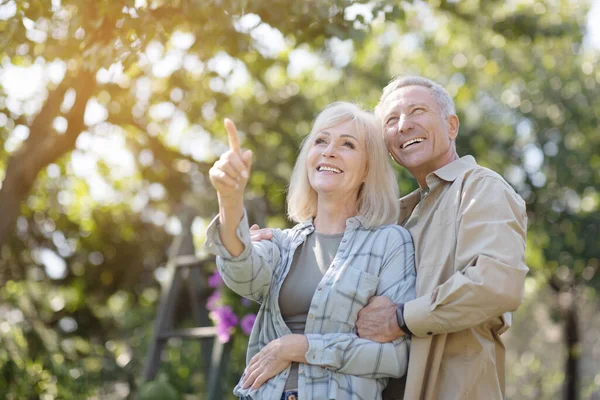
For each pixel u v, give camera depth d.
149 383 6.80
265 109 9.62
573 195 12.34
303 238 3.14
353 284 2.96
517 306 2.83
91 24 4.39
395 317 2.89
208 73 6.64
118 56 4.29
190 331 7.08
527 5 8.95
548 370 16.94
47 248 10.91
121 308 12.72
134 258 11.89
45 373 7.01
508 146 12.01
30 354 7.07
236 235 2.85
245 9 4.56
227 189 2.77
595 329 16.20
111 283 11.86
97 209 11.45
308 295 3.02
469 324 2.80
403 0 5.24
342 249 3.04
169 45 5.82
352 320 2.95
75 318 11.48
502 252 2.84
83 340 10.97
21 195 6.74
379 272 3.02
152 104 8.34
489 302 2.78
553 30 8.46
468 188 3.01
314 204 3.27
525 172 12.10
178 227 7.53
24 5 4.56
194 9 4.39
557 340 17.17
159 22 4.39
